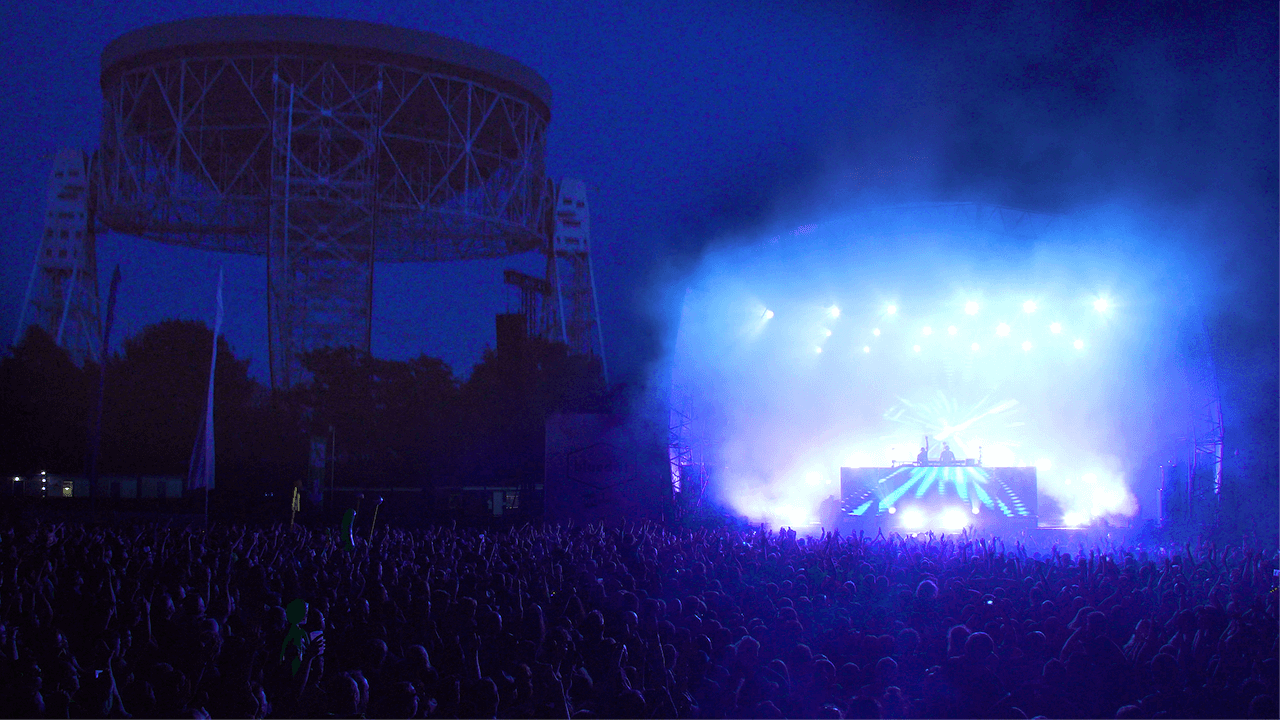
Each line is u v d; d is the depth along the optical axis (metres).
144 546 20.56
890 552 21.47
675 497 37.34
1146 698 8.58
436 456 60.88
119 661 8.84
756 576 17.61
